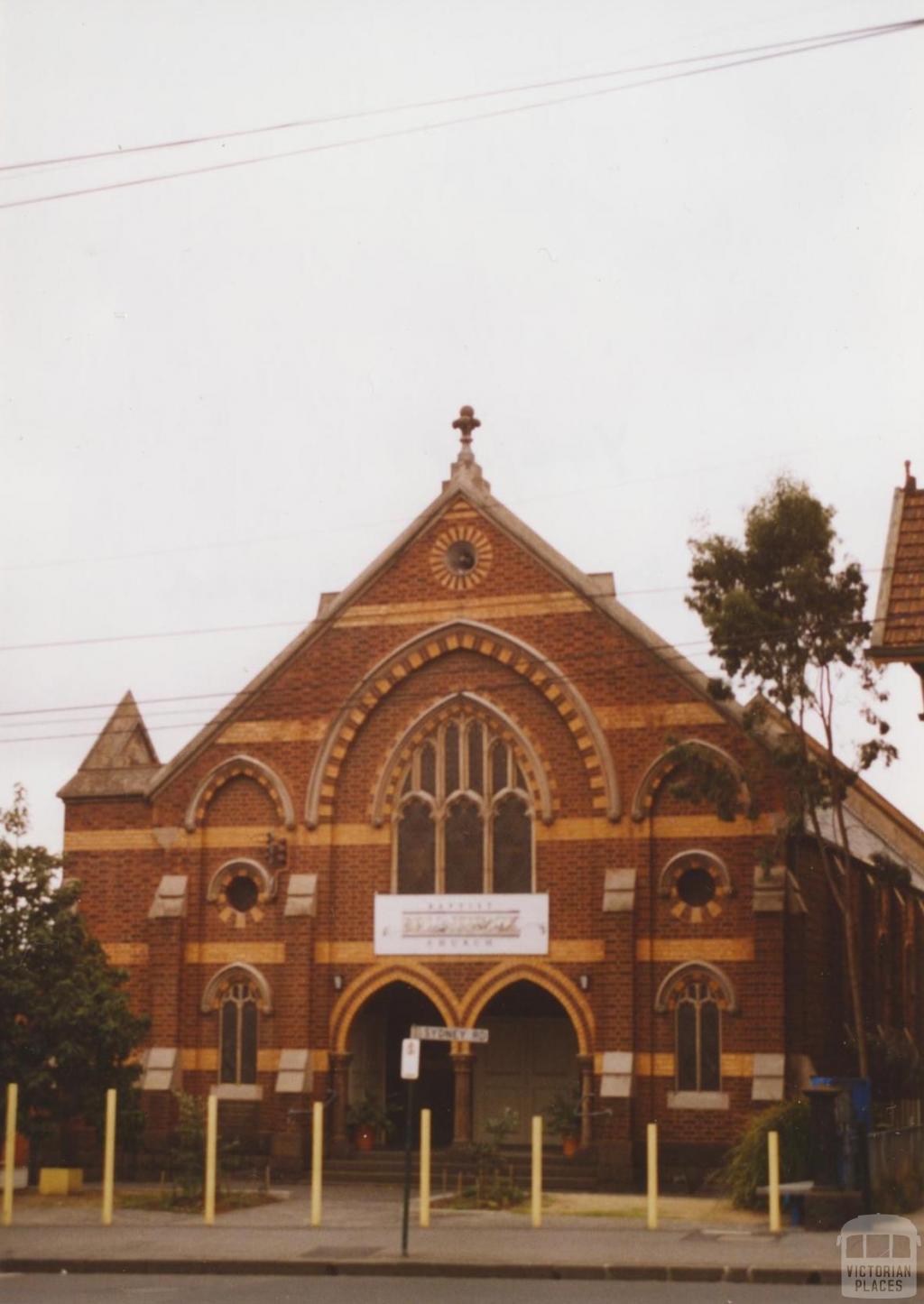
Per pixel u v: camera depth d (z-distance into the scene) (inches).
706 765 1371.8
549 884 1498.5
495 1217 1188.5
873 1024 1656.0
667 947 1457.9
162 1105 1526.8
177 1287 882.8
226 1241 1058.1
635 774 1485.0
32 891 1444.4
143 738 1732.3
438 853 1528.1
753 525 1317.7
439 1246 1021.8
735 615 1298.0
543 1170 1445.6
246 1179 1486.2
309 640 1587.1
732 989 1430.9
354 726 1562.5
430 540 1574.8
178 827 1589.6
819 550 1317.7
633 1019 1441.9
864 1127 1115.9
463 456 1593.3
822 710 1320.1
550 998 1605.6
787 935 1437.0
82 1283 904.9
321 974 1531.7
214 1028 1551.4
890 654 1007.0
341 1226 1138.0
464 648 1549.0
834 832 1608.0
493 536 1558.8
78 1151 1557.6
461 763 1542.8
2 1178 1417.3
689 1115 1424.7
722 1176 1341.0
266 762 1576.0
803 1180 1202.0
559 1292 852.6
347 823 1556.3
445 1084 1632.6
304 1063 1504.7
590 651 1515.7
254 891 1574.8
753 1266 921.5
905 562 1050.1
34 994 1392.7
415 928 1519.4
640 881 1471.5
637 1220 1167.0
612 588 1520.7
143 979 1583.4
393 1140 1619.1
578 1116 1459.2
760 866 1439.5
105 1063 1402.6
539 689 1526.8
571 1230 1105.4
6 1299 826.8
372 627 1573.6
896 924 1851.6
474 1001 1497.3
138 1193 1384.1
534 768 1515.7
